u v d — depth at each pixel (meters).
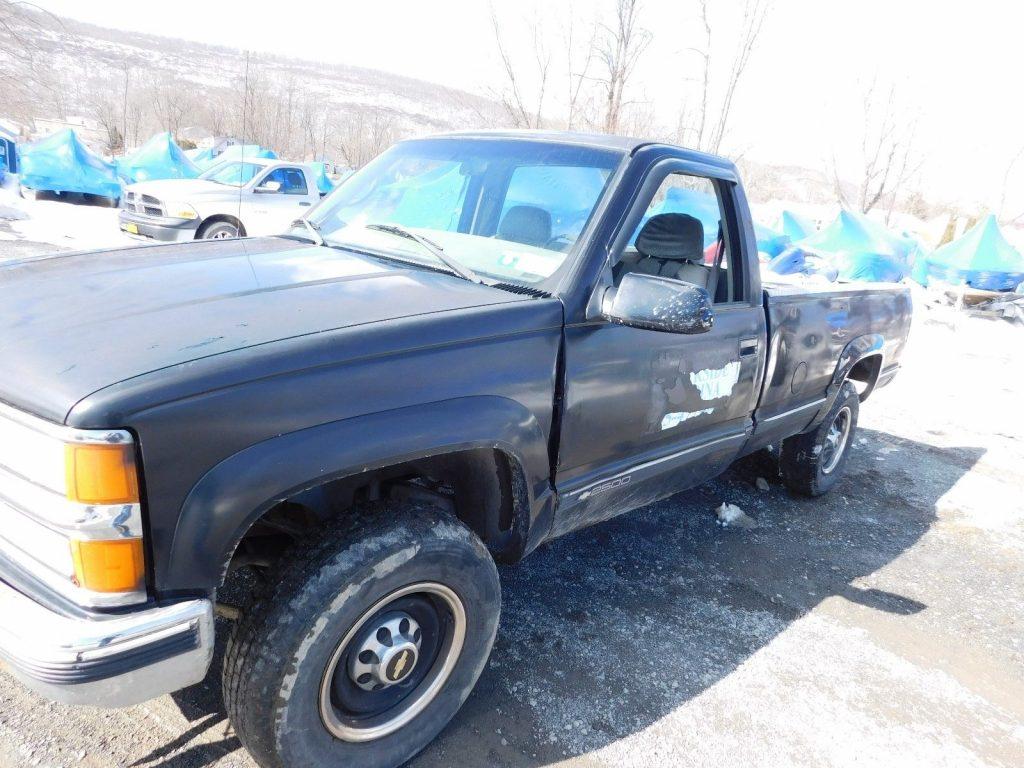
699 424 3.19
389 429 1.96
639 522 4.30
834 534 4.53
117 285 2.23
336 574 1.93
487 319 2.25
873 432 6.70
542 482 2.47
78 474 1.57
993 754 2.79
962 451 6.44
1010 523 5.03
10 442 1.70
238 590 3.03
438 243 2.89
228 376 1.73
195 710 2.44
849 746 2.72
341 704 2.13
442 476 2.53
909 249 14.26
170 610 1.68
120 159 23.78
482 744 2.47
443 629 2.33
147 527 1.65
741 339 3.28
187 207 11.44
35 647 1.58
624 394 2.70
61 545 1.66
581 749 2.51
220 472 1.70
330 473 1.85
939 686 3.17
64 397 1.61
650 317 2.37
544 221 2.76
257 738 1.96
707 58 12.23
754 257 3.43
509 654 2.95
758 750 2.63
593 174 2.83
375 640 2.12
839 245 14.23
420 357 2.07
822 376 4.16
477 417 2.16
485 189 3.03
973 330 12.30
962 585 4.11
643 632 3.23
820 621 3.55
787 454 4.74
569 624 3.21
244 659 1.91
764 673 3.08
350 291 2.31
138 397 1.60
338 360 1.91
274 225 12.36
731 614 3.49
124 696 1.67
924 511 5.08
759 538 4.32
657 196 3.02
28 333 1.88
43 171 18.17
